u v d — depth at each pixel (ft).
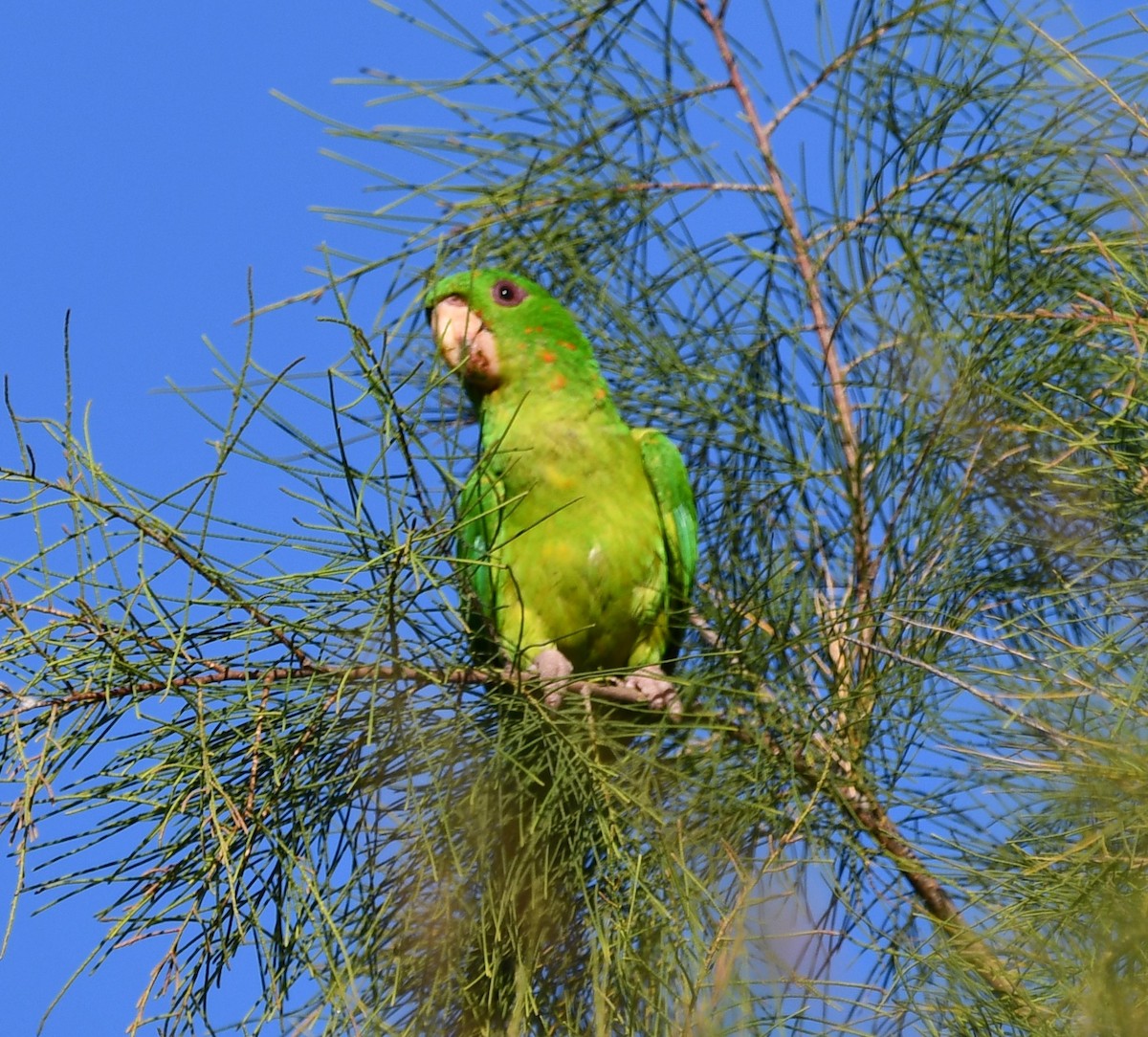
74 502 15.89
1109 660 19.10
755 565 23.12
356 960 18.03
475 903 18.24
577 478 25.73
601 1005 16.69
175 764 17.02
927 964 17.97
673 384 25.20
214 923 17.01
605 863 18.38
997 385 21.20
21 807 15.88
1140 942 16.58
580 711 19.63
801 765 20.13
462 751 18.54
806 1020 17.90
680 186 25.66
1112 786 17.56
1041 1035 17.33
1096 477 20.34
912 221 23.73
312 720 17.39
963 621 21.20
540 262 26.37
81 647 16.49
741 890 17.26
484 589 23.24
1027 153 23.00
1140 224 20.74
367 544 17.11
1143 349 19.38
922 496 21.90
